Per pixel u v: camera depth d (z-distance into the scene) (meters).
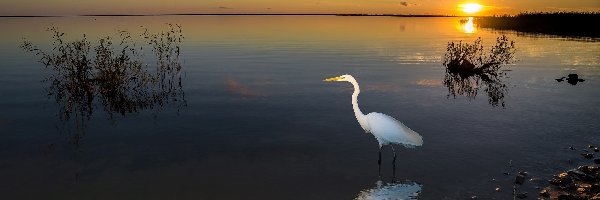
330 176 9.16
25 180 9.09
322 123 13.26
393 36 52.44
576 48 36.06
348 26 83.69
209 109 15.21
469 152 10.38
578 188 8.04
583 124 12.69
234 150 10.88
